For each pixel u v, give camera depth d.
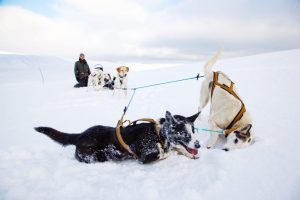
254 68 11.12
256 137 3.85
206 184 2.66
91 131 3.54
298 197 2.40
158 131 3.36
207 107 6.32
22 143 4.29
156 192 2.60
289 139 3.66
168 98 7.57
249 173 2.81
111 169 3.29
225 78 4.73
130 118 5.69
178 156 3.54
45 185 2.87
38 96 9.64
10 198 2.63
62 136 3.58
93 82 10.88
